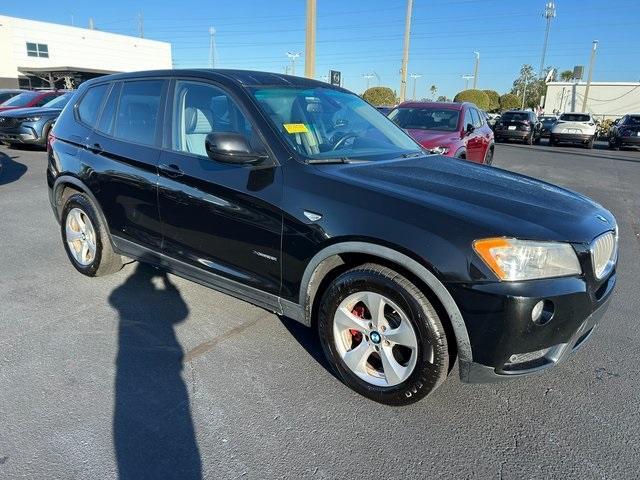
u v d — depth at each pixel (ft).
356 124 12.37
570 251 8.04
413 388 8.61
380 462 7.82
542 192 9.92
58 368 10.09
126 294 13.65
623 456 8.04
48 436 8.16
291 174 9.53
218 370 10.18
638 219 25.79
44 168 34.96
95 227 13.73
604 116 158.81
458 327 7.95
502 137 79.30
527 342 7.77
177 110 11.69
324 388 9.66
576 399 9.53
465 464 7.82
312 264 9.23
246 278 10.40
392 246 8.25
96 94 14.16
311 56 41.65
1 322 11.96
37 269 15.44
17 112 41.50
